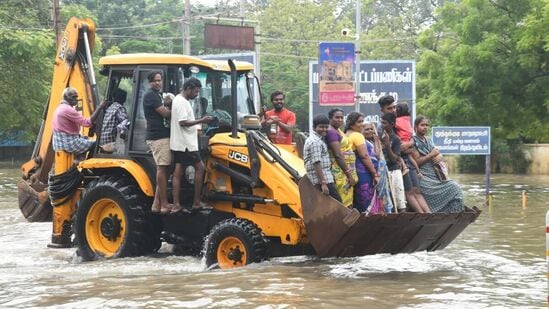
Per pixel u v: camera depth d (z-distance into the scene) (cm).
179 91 1333
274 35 7388
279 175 1234
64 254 1454
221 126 1361
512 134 3850
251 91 1452
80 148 1420
